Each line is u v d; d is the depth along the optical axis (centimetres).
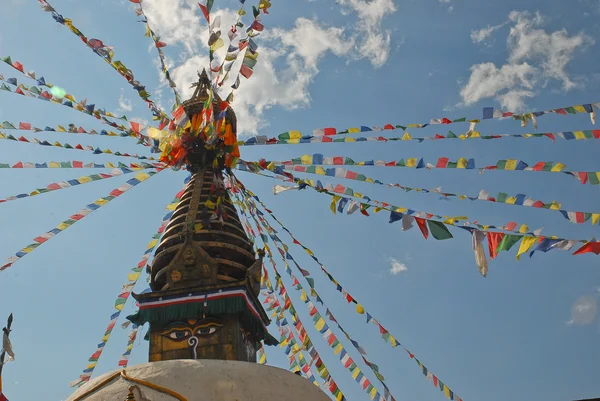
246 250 1344
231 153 1389
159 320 1236
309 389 1128
